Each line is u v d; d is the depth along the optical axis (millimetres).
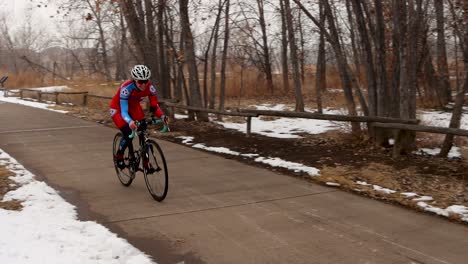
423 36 15406
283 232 4734
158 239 4566
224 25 16016
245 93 25719
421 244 4398
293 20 18344
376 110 9773
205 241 4504
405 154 8336
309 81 30938
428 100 18531
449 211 5305
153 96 5953
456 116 8008
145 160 5910
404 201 5750
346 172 7195
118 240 4438
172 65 16906
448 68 19531
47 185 6582
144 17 14219
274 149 9367
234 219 5148
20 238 4438
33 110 17734
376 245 4375
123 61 31656
